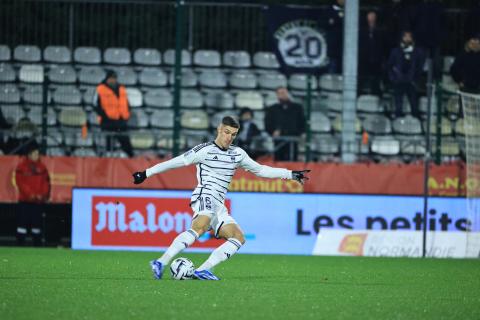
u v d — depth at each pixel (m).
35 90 56.03
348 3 52.19
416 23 57.75
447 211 50.91
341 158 52.31
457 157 55.47
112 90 53.75
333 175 51.81
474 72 56.44
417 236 50.72
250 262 42.44
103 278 30.89
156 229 49.94
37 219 51.31
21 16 57.31
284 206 50.62
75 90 56.56
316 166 51.72
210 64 61.28
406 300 25.58
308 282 31.22
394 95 56.56
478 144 50.75
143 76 59.69
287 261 43.84
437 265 43.12
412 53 56.12
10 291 25.97
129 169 51.53
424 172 51.44
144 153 56.56
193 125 58.44
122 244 49.88
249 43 62.62
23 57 57.91
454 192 52.19
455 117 55.78
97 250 49.38
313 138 56.56
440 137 53.81
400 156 56.03
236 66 61.56
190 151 30.59
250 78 60.91
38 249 48.97
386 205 50.66
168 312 21.41
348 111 52.12
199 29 62.44
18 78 56.31
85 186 50.66
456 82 56.81
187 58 60.97
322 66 59.19
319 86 59.19
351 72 52.22
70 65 58.50
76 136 55.19
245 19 58.50
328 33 58.88
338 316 21.38
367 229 50.62
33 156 51.00
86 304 22.88
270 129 54.19
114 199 49.94
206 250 50.06
